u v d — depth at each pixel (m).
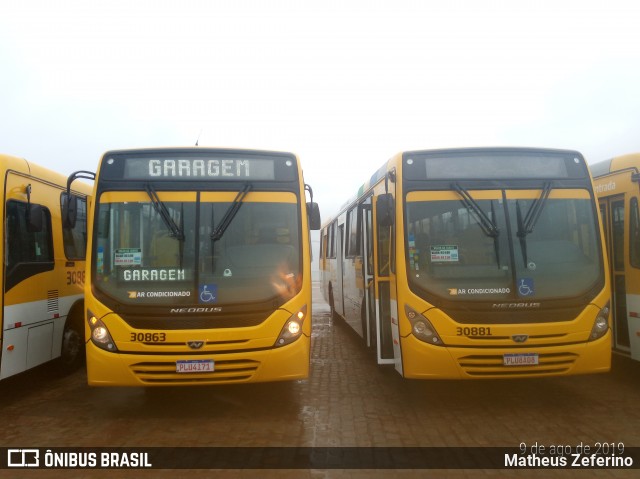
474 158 6.36
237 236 5.98
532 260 6.00
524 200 6.22
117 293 5.71
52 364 7.95
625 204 7.02
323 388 7.32
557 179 6.33
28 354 6.75
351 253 10.10
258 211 6.10
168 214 5.95
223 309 5.72
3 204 6.24
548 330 5.78
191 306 5.70
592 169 7.98
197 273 5.79
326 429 5.57
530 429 5.48
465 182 6.28
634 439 5.14
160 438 5.33
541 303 5.84
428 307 5.89
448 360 5.78
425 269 6.04
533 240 6.08
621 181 7.15
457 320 5.82
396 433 5.43
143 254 5.83
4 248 6.21
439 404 6.48
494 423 5.71
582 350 5.79
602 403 6.36
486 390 7.07
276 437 5.34
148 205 5.96
